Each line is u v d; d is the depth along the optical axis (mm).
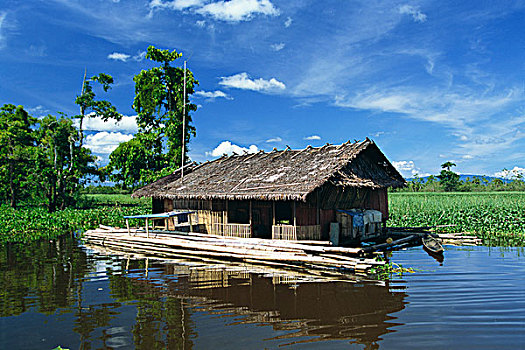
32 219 29938
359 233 18719
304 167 18734
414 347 7121
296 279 12383
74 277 13125
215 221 19562
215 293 10875
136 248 18688
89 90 42062
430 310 9078
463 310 9047
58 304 10094
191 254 16719
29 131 46625
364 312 9047
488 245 18609
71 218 30656
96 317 9039
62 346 7477
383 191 22844
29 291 11398
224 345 7348
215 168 23609
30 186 40625
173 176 25406
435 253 16375
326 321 8508
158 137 39500
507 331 7777
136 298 10523
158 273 13633
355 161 20000
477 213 26484
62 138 40219
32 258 16922
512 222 23156
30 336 7980
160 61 37688
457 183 80062
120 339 7746
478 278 12000
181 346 7340
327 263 13367
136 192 23953
